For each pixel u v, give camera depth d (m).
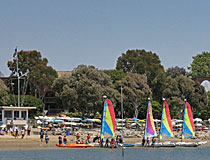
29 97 157.00
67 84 133.75
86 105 128.38
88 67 137.38
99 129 123.31
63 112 165.12
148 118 97.56
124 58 197.00
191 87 152.88
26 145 94.25
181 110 149.50
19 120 107.00
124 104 144.38
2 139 94.69
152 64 184.38
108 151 92.25
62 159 79.56
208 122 151.75
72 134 109.19
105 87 134.62
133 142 105.81
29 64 179.50
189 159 84.25
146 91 147.62
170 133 97.75
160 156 87.38
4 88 146.75
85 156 84.25
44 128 111.88
